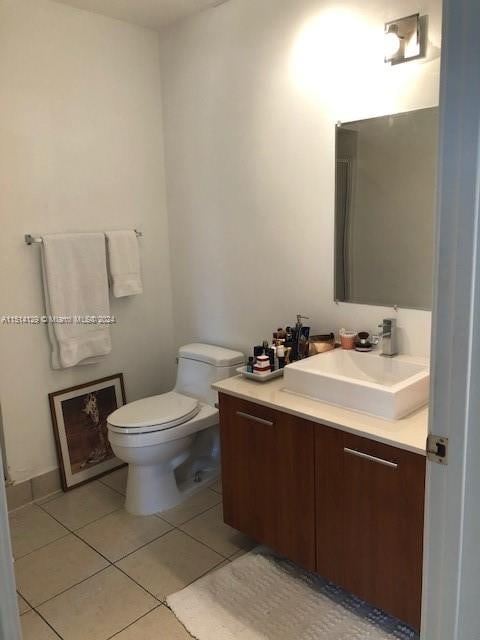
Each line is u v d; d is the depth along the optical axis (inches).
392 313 91.1
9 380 106.7
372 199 90.5
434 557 45.1
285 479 82.7
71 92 109.5
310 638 74.4
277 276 108.0
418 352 88.7
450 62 37.6
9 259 104.0
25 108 103.0
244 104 107.0
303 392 83.7
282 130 101.4
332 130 93.7
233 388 88.6
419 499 66.7
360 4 86.6
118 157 119.2
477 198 38.0
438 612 45.8
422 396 77.4
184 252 127.6
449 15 37.1
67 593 84.9
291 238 104.0
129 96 119.3
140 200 124.6
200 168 119.1
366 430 70.2
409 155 85.0
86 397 119.1
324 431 75.4
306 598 82.0
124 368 126.7
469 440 41.7
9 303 104.7
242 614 79.0
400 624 76.3
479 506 42.6
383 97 86.5
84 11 109.7
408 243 87.4
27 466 111.1
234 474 91.1
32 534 100.7
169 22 117.3
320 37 92.5
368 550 73.8
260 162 106.5
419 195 84.9
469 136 37.5
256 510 88.7
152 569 90.0
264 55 101.5
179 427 103.1
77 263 110.9
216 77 111.3
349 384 76.8
